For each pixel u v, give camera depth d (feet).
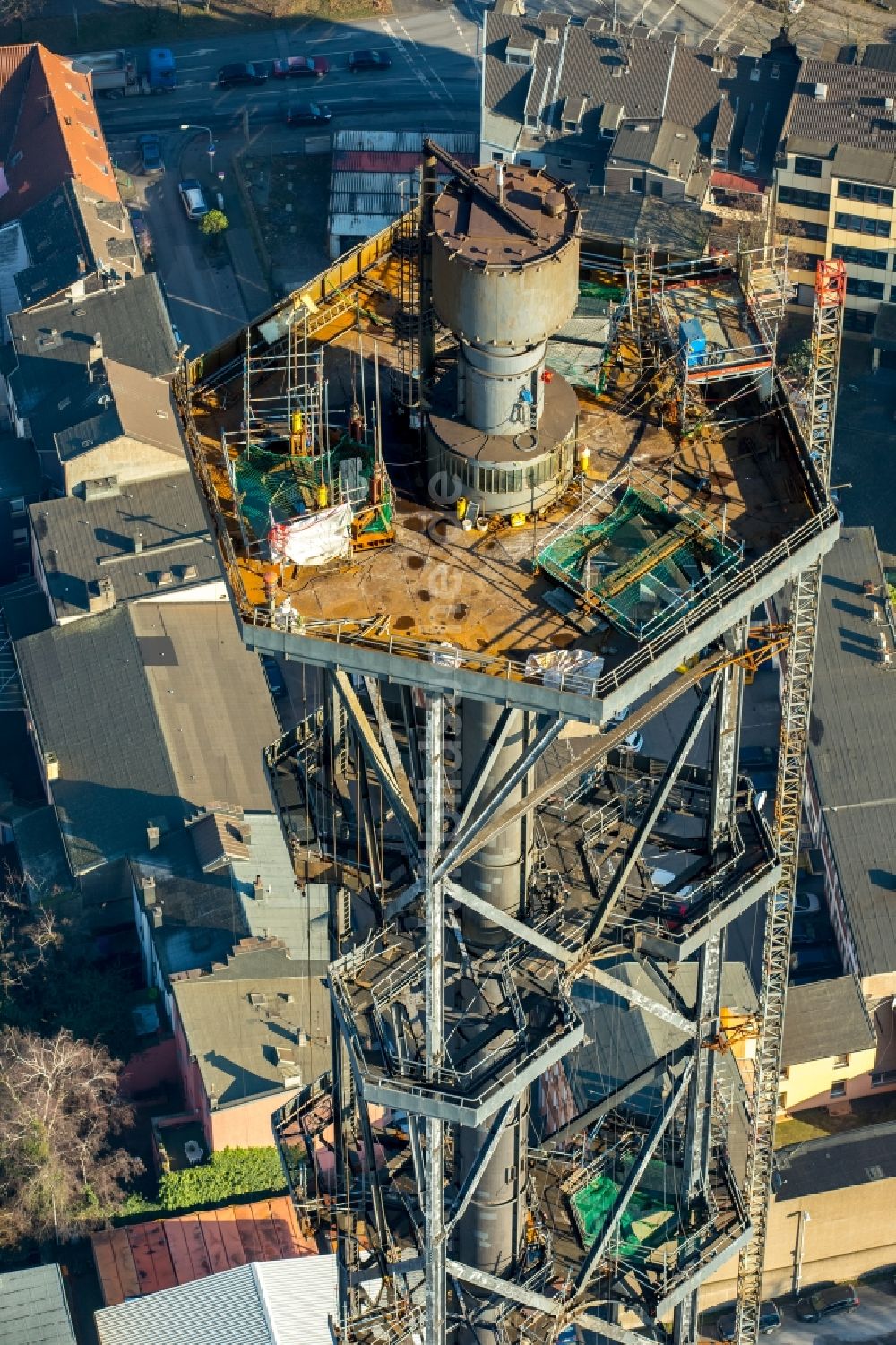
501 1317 339.36
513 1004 298.97
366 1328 346.54
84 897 622.13
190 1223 562.25
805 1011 571.28
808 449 295.28
